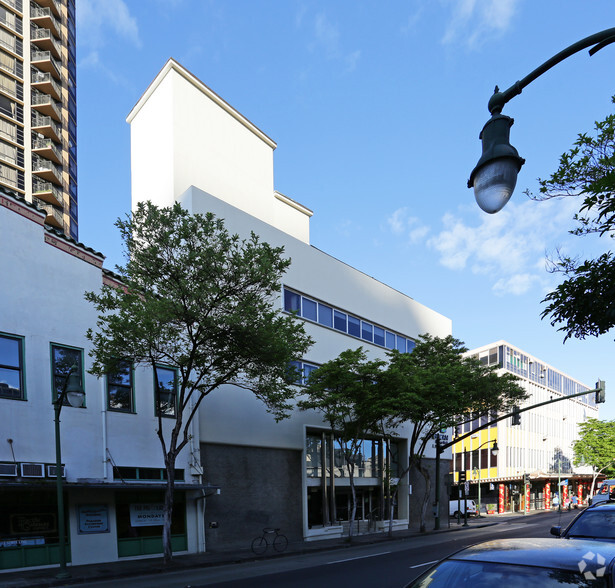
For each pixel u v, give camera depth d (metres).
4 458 14.55
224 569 15.98
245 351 16.47
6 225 15.59
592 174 6.34
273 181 32.72
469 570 4.16
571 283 6.56
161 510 18.73
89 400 17.08
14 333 15.38
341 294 29.95
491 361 64.81
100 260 18.36
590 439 72.62
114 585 13.00
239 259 16.05
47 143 50.09
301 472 25.08
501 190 4.53
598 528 8.97
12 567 14.61
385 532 28.83
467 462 66.69
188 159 26.19
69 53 56.53
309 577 13.47
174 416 19.92
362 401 23.58
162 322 15.16
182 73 26.36
